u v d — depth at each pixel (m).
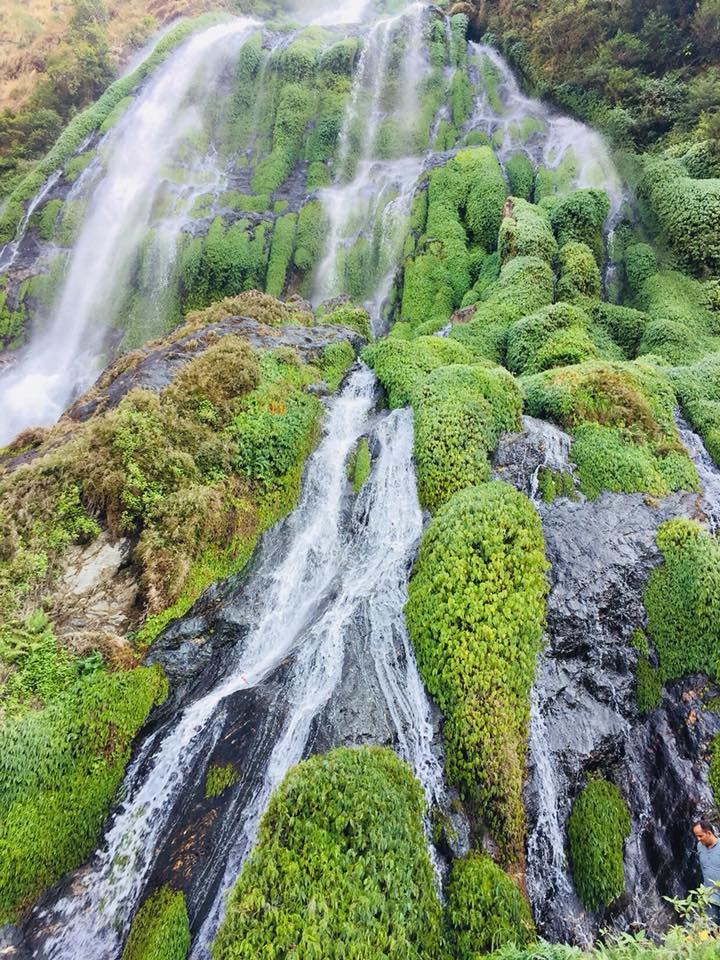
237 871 7.64
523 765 8.80
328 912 6.12
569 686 10.19
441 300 28.94
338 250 34.03
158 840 8.37
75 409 15.08
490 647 9.41
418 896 6.85
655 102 31.39
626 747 10.13
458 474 12.95
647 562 12.03
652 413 15.58
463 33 44.06
